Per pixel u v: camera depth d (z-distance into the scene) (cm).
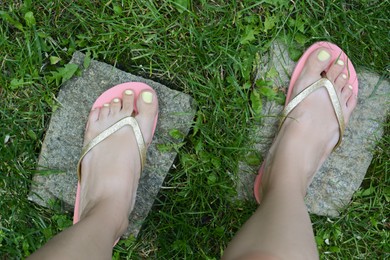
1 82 76
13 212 77
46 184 77
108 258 59
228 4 76
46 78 76
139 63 77
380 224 79
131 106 74
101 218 63
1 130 76
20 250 77
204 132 76
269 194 66
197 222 78
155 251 78
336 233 79
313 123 73
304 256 55
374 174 79
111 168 70
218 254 78
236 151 77
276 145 73
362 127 78
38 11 76
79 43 76
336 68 75
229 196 78
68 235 57
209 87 76
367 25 75
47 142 76
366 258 79
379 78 77
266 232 58
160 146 76
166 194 78
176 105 76
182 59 76
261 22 76
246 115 76
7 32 76
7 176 77
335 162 78
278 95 77
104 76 76
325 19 76
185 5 75
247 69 76
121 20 75
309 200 79
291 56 76
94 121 73
